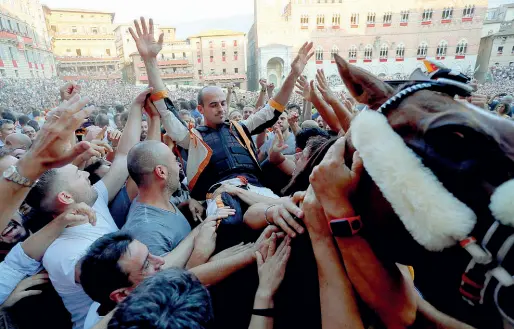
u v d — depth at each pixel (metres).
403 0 40.56
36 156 1.03
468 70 40.84
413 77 0.85
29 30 46.72
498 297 0.56
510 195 0.52
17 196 1.05
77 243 1.66
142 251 1.24
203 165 2.07
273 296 1.06
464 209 0.56
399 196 0.62
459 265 0.63
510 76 40.31
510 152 0.56
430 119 0.62
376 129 0.67
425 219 0.59
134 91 39.41
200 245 1.40
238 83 53.62
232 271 1.19
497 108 6.33
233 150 2.11
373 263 0.81
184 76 53.47
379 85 0.76
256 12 44.09
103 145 2.64
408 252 0.72
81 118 1.06
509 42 44.00
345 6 41.53
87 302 1.66
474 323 0.77
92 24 67.50
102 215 1.99
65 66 59.94
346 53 42.81
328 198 0.81
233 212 1.54
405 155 0.62
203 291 0.85
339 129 1.83
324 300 0.91
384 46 42.16
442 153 0.60
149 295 0.78
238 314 1.26
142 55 2.27
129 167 1.71
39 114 11.20
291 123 4.90
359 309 0.93
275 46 42.66
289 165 2.85
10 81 35.12
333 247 0.92
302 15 42.12
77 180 1.74
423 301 1.00
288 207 1.05
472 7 39.34
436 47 41.25
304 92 2.54
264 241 1.17
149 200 1.72
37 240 1.62
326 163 0.80
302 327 1.07
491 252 0.55
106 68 63.16
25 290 1.63
